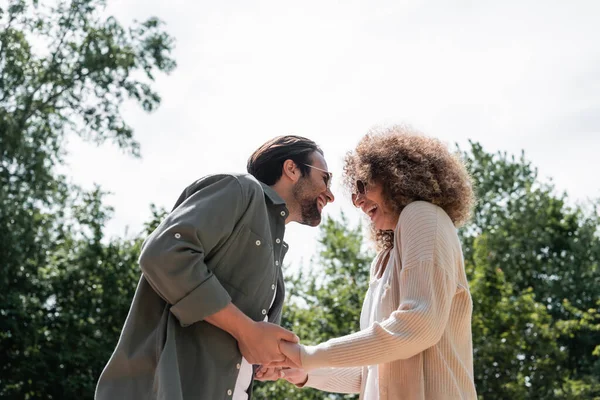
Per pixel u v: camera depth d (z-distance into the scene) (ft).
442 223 10.46
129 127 70.28
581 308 102.68
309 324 66.44
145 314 10.13
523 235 107.24
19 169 65.87
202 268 9.76
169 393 9.35
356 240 73.00
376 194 11.00
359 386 12.42
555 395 69.15
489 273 74.69
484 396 66.08
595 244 106.93
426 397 10.23
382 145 11.08
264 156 11.49
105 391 9.87
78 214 73.46
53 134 69.26
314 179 11.50
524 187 112.68
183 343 9.95
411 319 9.89
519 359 69.21
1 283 64.75
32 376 68.54
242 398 10.93
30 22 68.69
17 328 66.13
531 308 72.02
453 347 10.46
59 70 68.54
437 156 10.98
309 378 12.07
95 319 71.00
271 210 10.99
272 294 10.68
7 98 67.46
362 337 10.00
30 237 65.00
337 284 70.85
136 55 70.64
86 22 69.87
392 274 10.68
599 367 91.91
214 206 10.03
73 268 72.02
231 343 10.13
